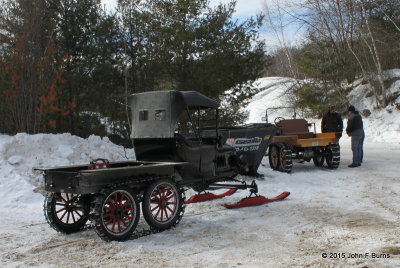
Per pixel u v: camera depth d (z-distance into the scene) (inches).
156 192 225.3
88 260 175.9
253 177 399.2
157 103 249.9
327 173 434.9
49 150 393.4
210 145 270.2
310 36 1121.4
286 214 254.8
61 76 487.5
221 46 498.0
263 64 523.8
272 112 1189.1
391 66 1104.2
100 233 194.7
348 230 213.0
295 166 514.9
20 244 203.0
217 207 282.5
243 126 413.4
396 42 1045.2
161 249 189.9
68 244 202.4
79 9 524.7
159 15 525.0
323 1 1090.1
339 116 520.1
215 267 163.0
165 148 251.4
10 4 454.0
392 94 991.6
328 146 477.1
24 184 324.2
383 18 1131.3
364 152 650.2
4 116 465.1
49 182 210.5
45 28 497.4
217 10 514.9
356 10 1048.2
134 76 544.4
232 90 536.1
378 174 418.3
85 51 520.7
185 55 504.1
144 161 257.4
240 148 381.7
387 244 186.2
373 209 262.5
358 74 1081.4
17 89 444.8
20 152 376.2
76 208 217.3
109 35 527.5
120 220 205.3
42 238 214.2
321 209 266.5
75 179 195.9
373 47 1048.8
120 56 537.3
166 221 225.1
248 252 181.6
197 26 508.7
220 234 213.6
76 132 533.3
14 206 286.5
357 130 478.9
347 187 349.4
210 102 266.5
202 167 264.4
